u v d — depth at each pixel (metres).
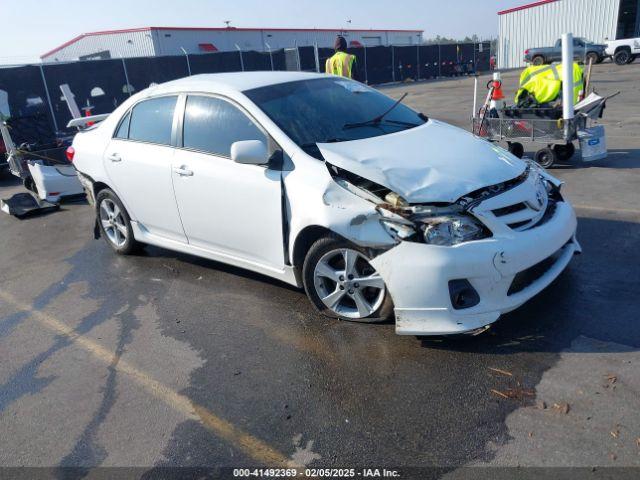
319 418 2.81
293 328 3.75
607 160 7.66
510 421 2.63
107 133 5.28
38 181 7.90
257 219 3.90
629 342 3.15
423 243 3.06
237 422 2.86
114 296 4.66
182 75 23.78
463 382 2.96
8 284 5.23
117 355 3.68
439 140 3.89
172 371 3.41
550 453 2.41
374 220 3.19
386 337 3.49
